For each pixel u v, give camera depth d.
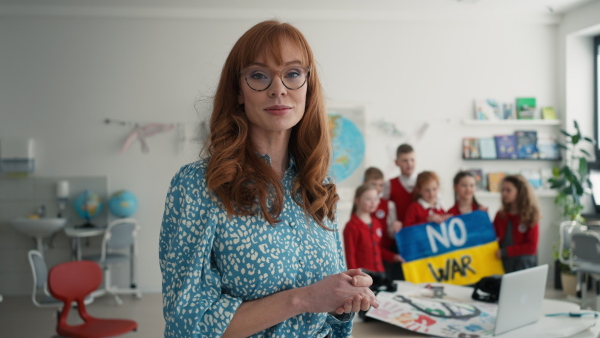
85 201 6.07
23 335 4.66
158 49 6.28
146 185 6.29
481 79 6.55
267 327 1.04
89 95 6.25
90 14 6.15
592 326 2.22
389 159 6.42
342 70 6.41
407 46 6.47
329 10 6.32
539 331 2.13
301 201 1.18
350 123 6.39
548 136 6.59
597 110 6.46
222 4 6.10
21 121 6.21
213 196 1.07
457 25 6.52
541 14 6.49
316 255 1.14
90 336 3.17
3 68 6.18
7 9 6.08
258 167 1.12
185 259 1.04
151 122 6.28
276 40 1.12
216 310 1.01
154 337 4.48
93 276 3.49
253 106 1.12
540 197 6.61
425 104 6.49
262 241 1.07
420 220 4.29
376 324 2.28
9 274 6.23
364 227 3.98
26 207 6.22
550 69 6.62
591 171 6.49
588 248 5.02
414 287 2.78
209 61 6.30
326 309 1.03
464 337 2.05
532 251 4.18
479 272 4.07
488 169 6.54
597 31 6.27
